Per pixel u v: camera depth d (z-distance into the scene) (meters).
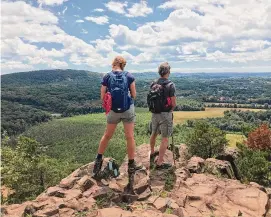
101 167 3.07
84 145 48.62
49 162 11.34
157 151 3.81
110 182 2.94
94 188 2.79
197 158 4.14
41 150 11.65
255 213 2.62
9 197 9.45
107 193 2.68
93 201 2.57
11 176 9.57
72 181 2.84
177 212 2.44
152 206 2.54
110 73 2.78
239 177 6.03
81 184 2.80
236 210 2.61
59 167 13.74
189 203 2.67
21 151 10.72
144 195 2.71
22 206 2.55
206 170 3.92
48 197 2.61
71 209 2.41
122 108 2.72
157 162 3.35
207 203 2.66
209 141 8.60
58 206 2.41
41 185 10.79
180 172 3.26
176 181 3.02
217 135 8.80
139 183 2.85
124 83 2.73
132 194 2.72
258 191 2.96
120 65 2.83
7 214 2.43
